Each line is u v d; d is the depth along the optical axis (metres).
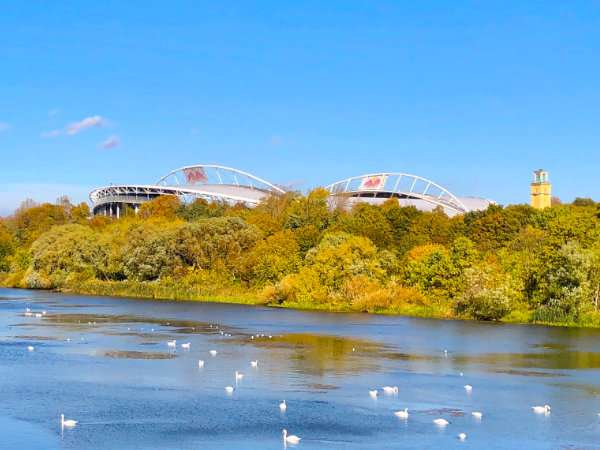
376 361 64.94
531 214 159.00
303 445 38.84
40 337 77.31
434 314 115.19
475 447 39.09
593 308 108.12
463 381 56.47
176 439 39.50
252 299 136.62
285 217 183.12
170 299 142.75
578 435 41.66
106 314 107.00
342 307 124.19
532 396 51.53
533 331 94.06
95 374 56.16
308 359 65.06
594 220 137.00
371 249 133.00
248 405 46.94
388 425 42.91
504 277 114.44
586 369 63.25
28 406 45.84
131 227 174.75
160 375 56.16
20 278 179.75
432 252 123.81
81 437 39.62
